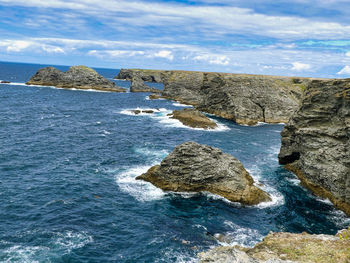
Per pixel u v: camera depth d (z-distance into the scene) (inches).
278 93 4047.7
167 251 975.0
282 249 839.1
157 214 1228.5
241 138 2753.4
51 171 1626.5
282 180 1700.3
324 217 1286.9
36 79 6683.1
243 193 1382.9
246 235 1103.0
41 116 3208.7
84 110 3831.2
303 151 1705.2
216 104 4111.7
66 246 965.8
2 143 2058.3
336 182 1401.3
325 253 794.8
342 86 1605.6
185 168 1466.5
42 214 1162.6
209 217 1224.8
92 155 1958.7
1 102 3900.1
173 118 3469.5
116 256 936.3
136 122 3243.1
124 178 1583.4
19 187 1389.0
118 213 1219.2
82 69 6688.0
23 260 876.6
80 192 1386.6
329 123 1643.7
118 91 6540.4
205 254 831.7
